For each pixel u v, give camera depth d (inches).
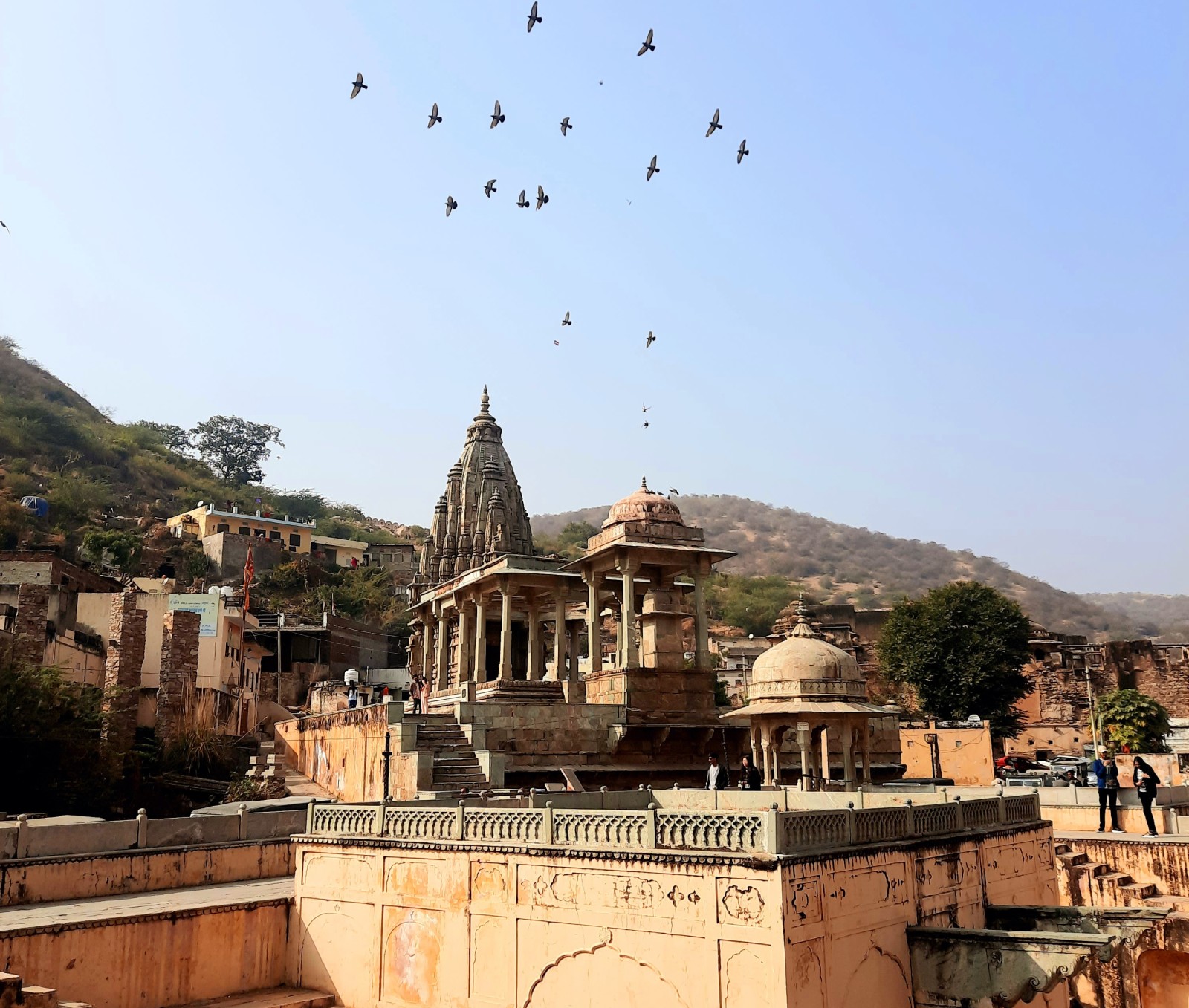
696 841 592.4
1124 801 1187.9
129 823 878.4
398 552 4638.3
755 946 549.3
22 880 788.6
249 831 968.9
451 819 727.7
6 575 2150.6
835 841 612.7
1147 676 3070.9
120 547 3572.8
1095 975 901.8
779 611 5236.2
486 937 679.7
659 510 1510.8
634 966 600.7
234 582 3873.0
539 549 5413.4
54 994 539.2
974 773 2114.9
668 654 1486.2
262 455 6245.1
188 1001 743.7
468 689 1596.9
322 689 2608.3
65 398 5625.0
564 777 1273.4
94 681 2025.1
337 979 765.9
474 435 2637.8
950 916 705.0
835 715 1197.7
